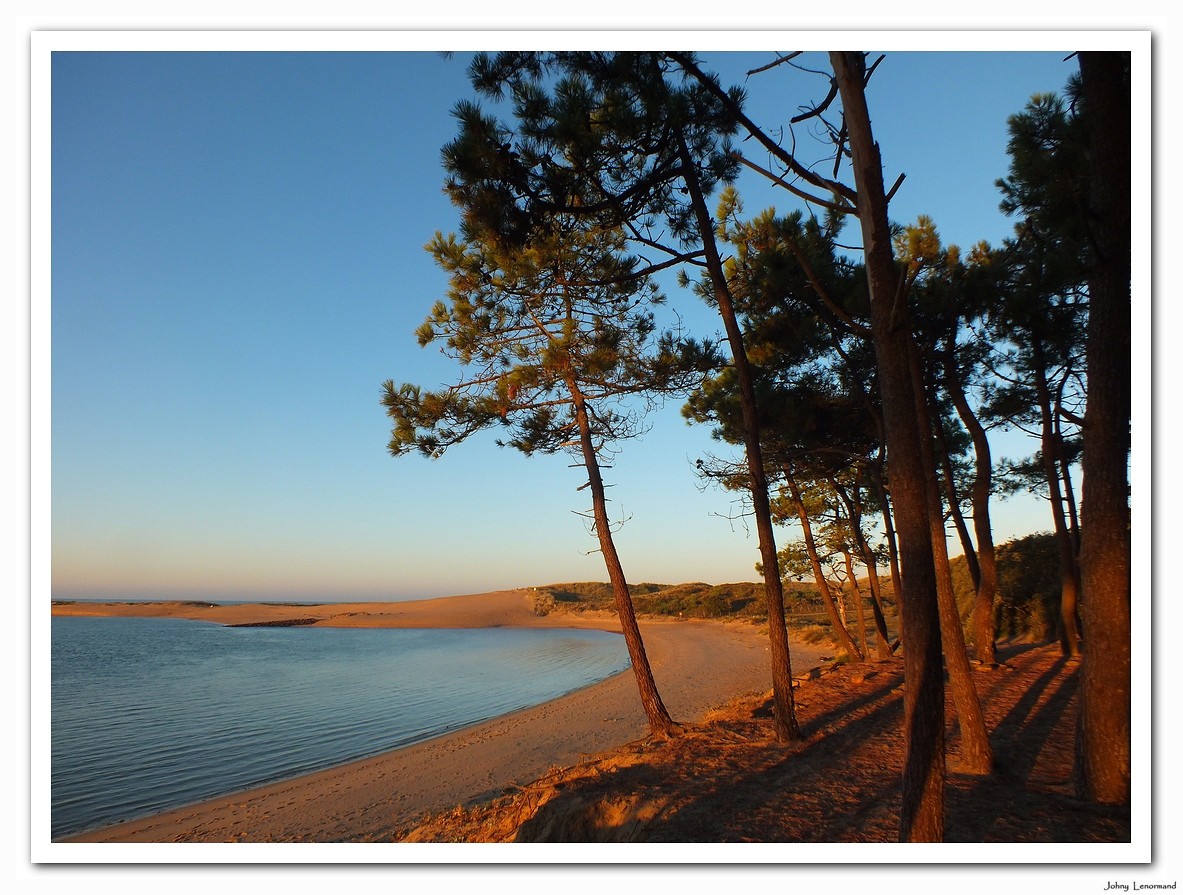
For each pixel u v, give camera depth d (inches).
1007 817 200.5
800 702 439.8
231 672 1366.9
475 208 276.5
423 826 321.4
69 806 482.0
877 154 161.2
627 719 646.5
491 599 4350.4
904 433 150.0
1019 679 462.6
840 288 398.6
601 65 277.1
